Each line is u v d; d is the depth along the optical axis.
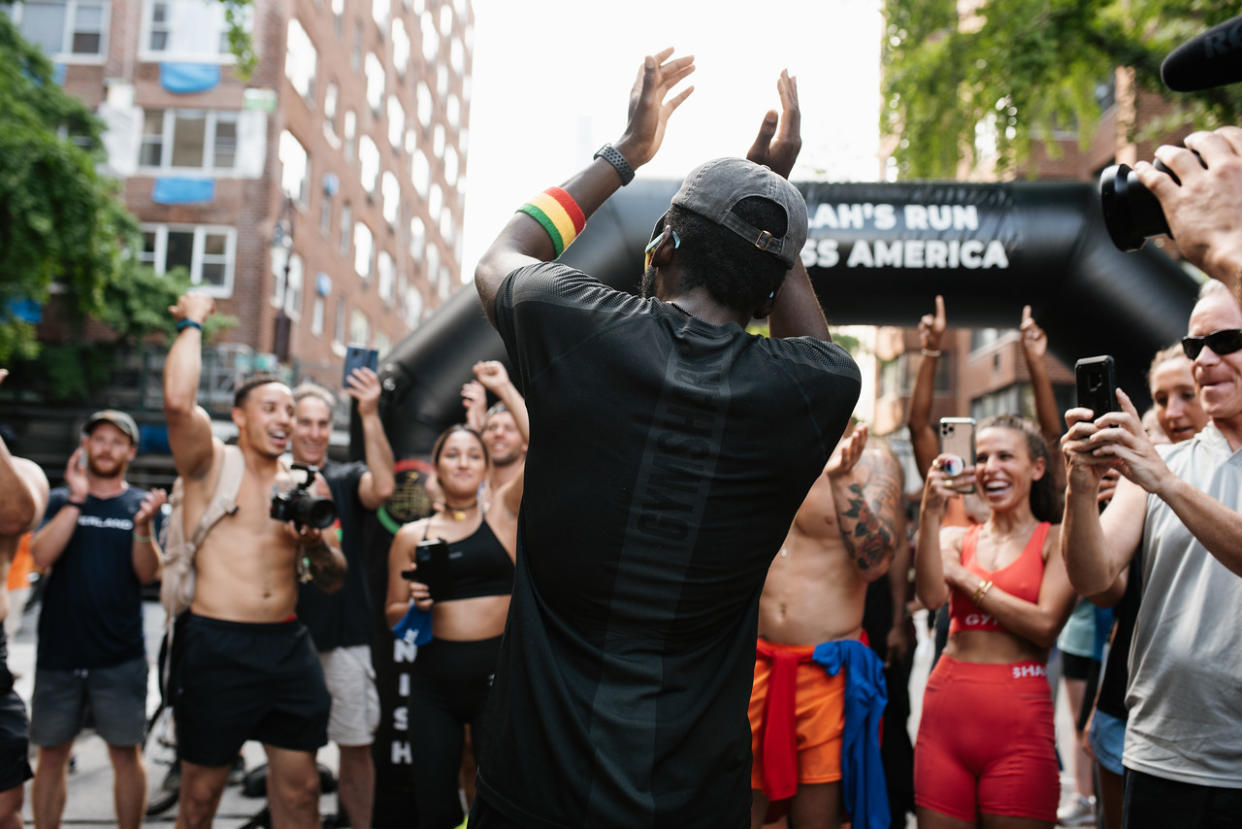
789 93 1.90
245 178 24.62
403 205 40.00
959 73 8.94
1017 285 5.15
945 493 3.35
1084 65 9.06
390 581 4.25
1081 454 2.17
